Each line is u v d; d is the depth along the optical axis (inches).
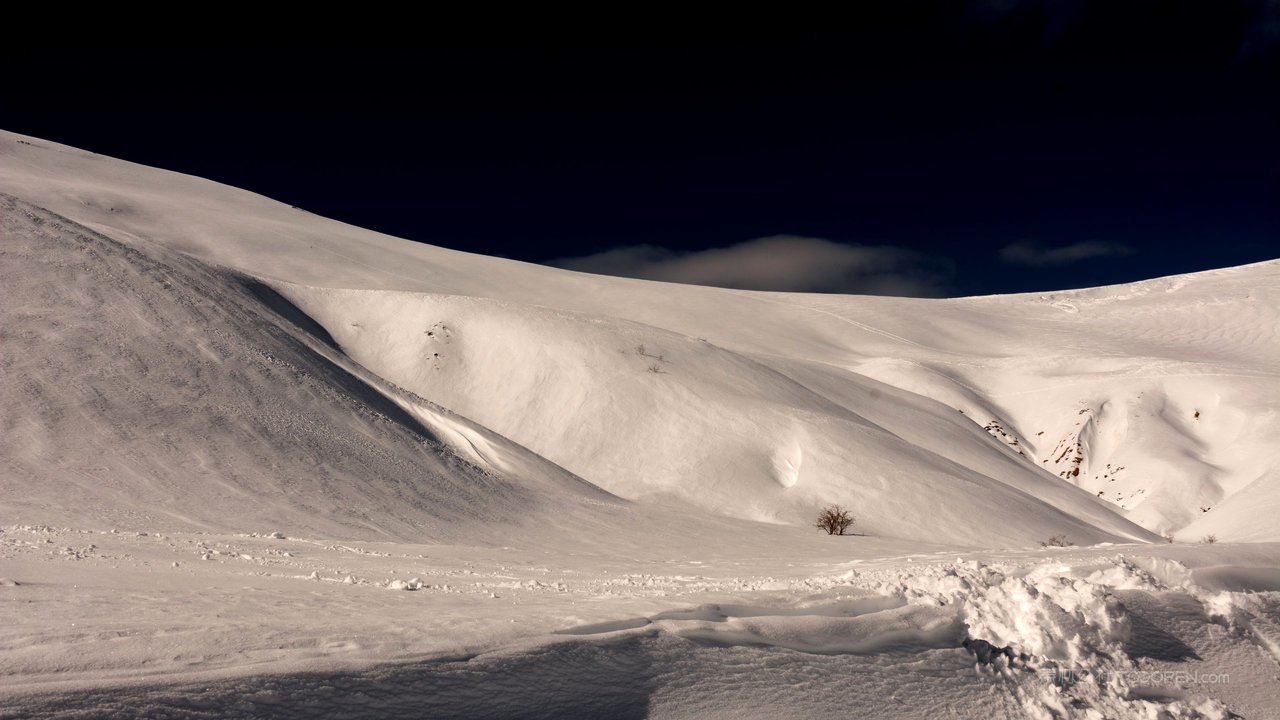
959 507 1341.0
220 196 3969.0
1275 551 455.2
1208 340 3464.6
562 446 1519.4
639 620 273.4
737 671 260.7
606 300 3331.7
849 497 1364.4
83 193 3024.1
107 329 1101.7
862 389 2078.0
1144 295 4227.4
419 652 219.5
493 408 1615.4
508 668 223.5
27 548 414.3
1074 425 2229.3
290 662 199.6
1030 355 3211.1
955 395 2417.6
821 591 338.3
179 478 841.5
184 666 193.2
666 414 1577.3
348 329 1801.2
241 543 581.6
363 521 838.5
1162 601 379.9
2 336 1000.9
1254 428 2009.1
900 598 346.3
